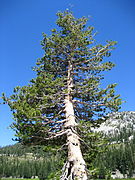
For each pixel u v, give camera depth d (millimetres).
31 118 9562
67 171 9375
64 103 12555
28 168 107312
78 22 17656
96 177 9938
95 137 11086
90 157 11664
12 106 10516
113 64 15227
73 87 13836
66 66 15695
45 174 80438
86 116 13570
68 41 15359
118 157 95375
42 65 15492
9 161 136125
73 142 10070
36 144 10969
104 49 15883
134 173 85125
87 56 15633
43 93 11750
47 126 10273
